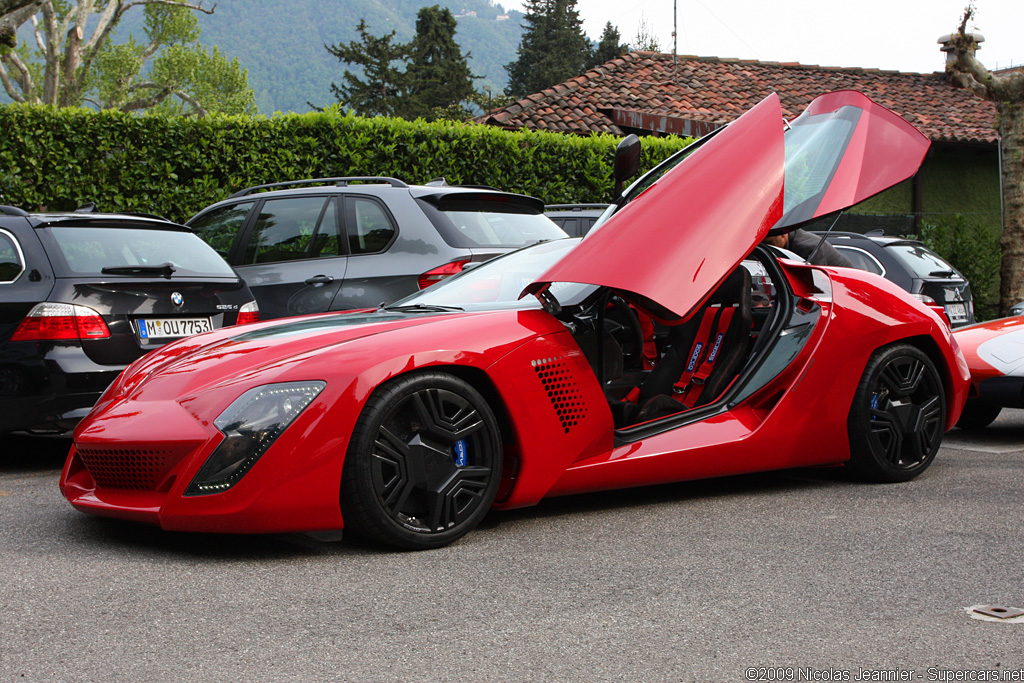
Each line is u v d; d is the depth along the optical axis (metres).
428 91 57.62
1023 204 13.23
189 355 3.34
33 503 3.83
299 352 3.03
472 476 3.11
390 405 2.93
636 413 3.72
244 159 9.65
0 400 4.46
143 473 2.97
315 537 3.18
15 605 2.47
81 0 25.02
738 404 3.81
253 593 2.57
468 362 3.08
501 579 2.70
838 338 3.94
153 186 9.28
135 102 35.44
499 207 6.21
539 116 15.77
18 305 4.49
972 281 15.20
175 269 5.00
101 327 4.61
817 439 3.92
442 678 1.98
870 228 15.33
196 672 2.01
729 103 16.97
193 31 43.31
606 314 4.09
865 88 18.95
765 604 2.46
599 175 11.88
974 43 13.37
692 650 2.13
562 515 3.52
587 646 2.16
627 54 18.92
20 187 8.83
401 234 5.86
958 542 3.08
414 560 2.90
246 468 2.79
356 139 10.05
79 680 1.97
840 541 3.11
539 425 3.23
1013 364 5.31
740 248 3.45
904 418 4.11
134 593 2.57
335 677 1.98
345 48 58.12
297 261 6.17
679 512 3.55
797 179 3.98
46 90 25.03
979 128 17.25
